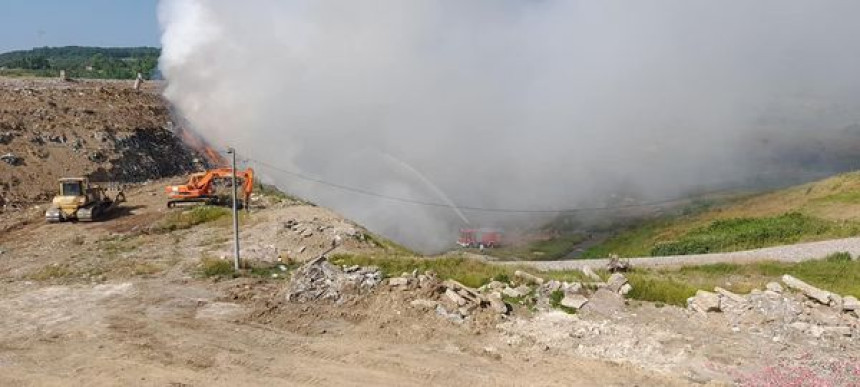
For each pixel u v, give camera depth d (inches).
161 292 922.7
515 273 985.5
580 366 677.3
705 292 852.6
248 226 1373.0
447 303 823.1
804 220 1780.3
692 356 695.7
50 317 820.0
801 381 637.9
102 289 943.7
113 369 663.8
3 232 1387.8
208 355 699.4
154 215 1526.8
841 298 847.1
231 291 918.4
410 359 690.8
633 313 826.2
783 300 831.1
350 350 713.6
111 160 1897.1
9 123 1871.3
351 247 1251.2
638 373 660.1
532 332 761.0
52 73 3784.5
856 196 2074.3
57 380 639.1
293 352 709.9
